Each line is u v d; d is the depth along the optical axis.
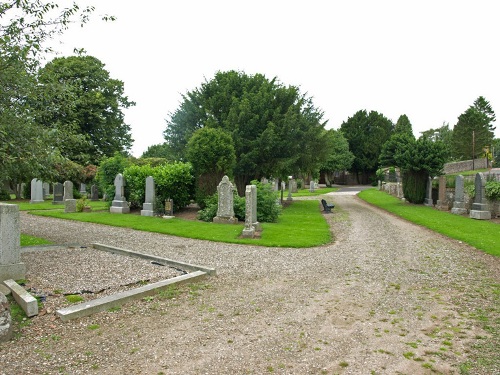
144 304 5.82
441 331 4.89
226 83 27.53
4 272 6.47
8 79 7.93
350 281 7.41
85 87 34.09
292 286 7.02
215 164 18.78
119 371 3.74
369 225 16.27
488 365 3.94
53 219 17.06
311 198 34.62
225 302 6.02
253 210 13.91
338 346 4.41
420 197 25.59
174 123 30.36
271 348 4.34
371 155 64.69
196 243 11.59
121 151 38.47
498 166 59.59
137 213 19.39
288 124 23.88
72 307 5.29
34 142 8.21
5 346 4.27
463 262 9.12
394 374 3.76
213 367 3.86
